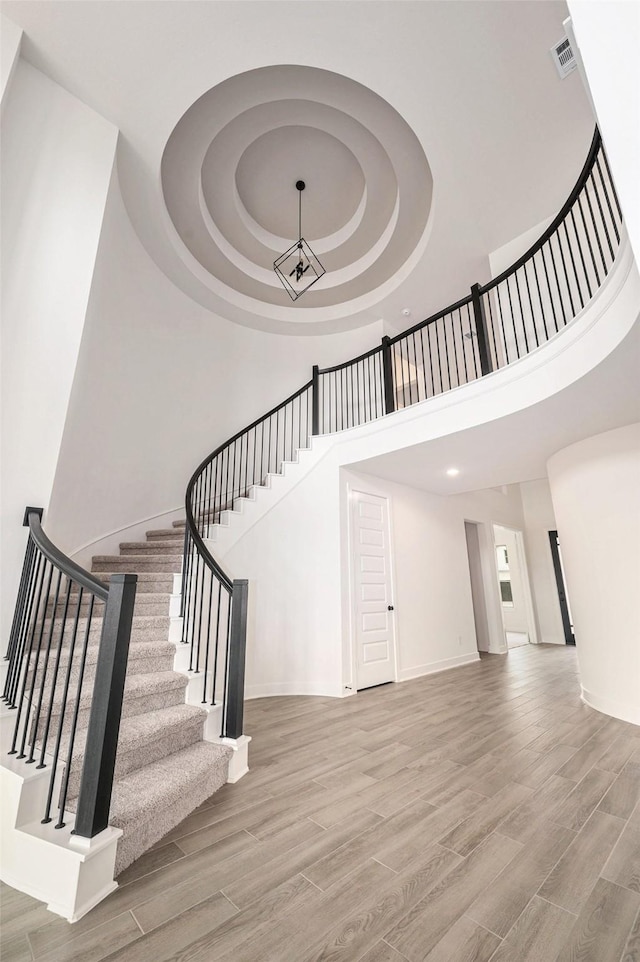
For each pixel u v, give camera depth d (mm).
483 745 2957
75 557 3859
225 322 6367
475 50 3268
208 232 5215
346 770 2568
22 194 3051
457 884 1579
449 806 2145
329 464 4875
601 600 3678
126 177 4145
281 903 1489
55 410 2895
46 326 2971
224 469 5879
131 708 2412
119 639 1677
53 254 3113
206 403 5840
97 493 4180
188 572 3350
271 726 3389
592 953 1274
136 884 1582
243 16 3082
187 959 1267
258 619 4504
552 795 2246
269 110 4293
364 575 4855
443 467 4871
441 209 4602
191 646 2945
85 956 1272
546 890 1542
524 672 5484
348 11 3062
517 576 10289
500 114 3705
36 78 3287
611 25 699
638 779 2406
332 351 6816
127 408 4656
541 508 8883
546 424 3557
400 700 4141
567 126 3801
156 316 5234
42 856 1532
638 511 3414
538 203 4535
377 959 1265
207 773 2215
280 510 4875
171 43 3209
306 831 1929
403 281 5711
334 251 5941
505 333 4781
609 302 2430
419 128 3836
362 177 5168
